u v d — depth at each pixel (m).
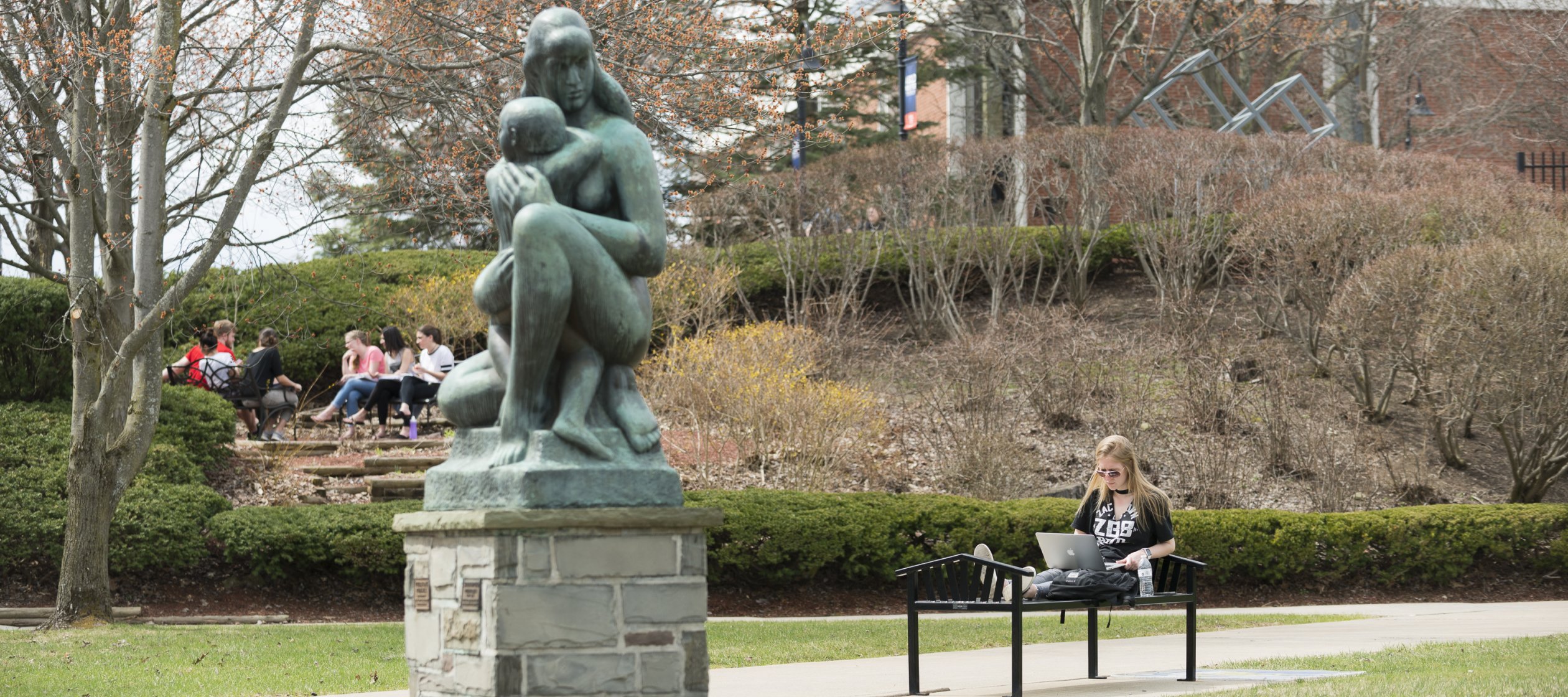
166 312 11.14
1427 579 14.67
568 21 5.27
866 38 15.57
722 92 13.31
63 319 12.45
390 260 20.78
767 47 13.67
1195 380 17.59
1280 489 16.45
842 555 13.27
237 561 12.82
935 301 22.12
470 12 12.34
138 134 12.78
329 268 20.23
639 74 12.66
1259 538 14.12
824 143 16.09
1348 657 8.28
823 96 25.52
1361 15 29.64
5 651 9.40
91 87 11.65
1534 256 15.58
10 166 12.34
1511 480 17.27
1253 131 31.91
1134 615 12.59
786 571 13.12
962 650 9.78
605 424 5.16
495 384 5.26
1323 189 19.75
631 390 5.25
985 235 21.42
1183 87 32.34
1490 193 19.41
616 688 4.89
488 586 4.83
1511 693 5.93
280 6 12.31
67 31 11.73
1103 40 27.17
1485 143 32.56
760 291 21.36
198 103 13.42
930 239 21.34
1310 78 34.00
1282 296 19.58
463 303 19.45
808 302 20.28
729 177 15.30
